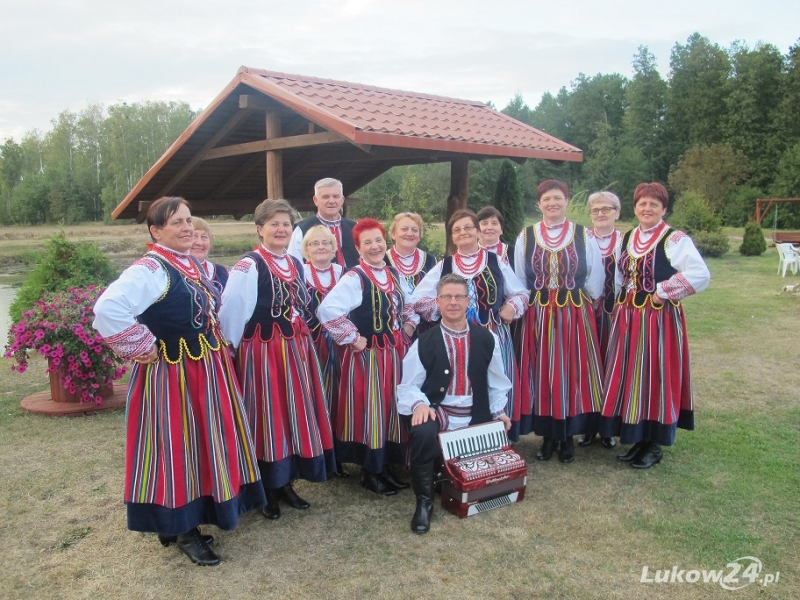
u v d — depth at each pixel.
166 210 2.68
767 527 3.17
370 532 3.16
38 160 54.69
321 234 3.66
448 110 7.33
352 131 5.05
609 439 4.23
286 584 2.72
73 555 2.94
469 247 3.74
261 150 6.12
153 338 2.59
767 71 40.00
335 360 3.58
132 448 2.70
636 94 46.53
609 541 3.05
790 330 7.71
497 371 3.45
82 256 5.61
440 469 3.40
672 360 3.74
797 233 17.23
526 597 2.64
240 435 2.88
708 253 16.72
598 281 3.90
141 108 45.94
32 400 5.04
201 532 3.15
